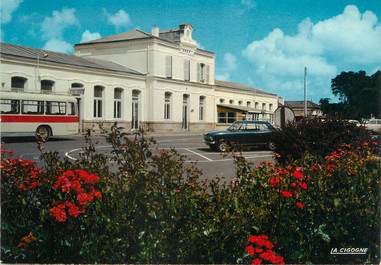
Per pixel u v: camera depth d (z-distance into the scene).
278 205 4.27
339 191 4.54
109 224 4.02
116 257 4.08
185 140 25.77
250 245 3.77
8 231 4.17
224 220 4.01
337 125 9.15
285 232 4.24
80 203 3.94
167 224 4.04
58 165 4.72
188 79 38.94
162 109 35.66
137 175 4.21
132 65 35.16
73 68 26.97
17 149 16.30
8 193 4.26
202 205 4.19
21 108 20.12
